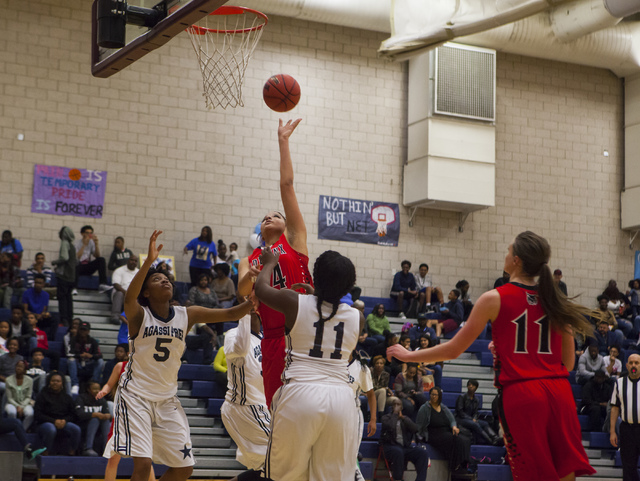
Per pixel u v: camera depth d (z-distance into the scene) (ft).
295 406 13.69
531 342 14.08
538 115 62.08
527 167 61.36
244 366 21.90
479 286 59.47
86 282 49.42
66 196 51.03
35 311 45.09
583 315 14.08
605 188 63.52
